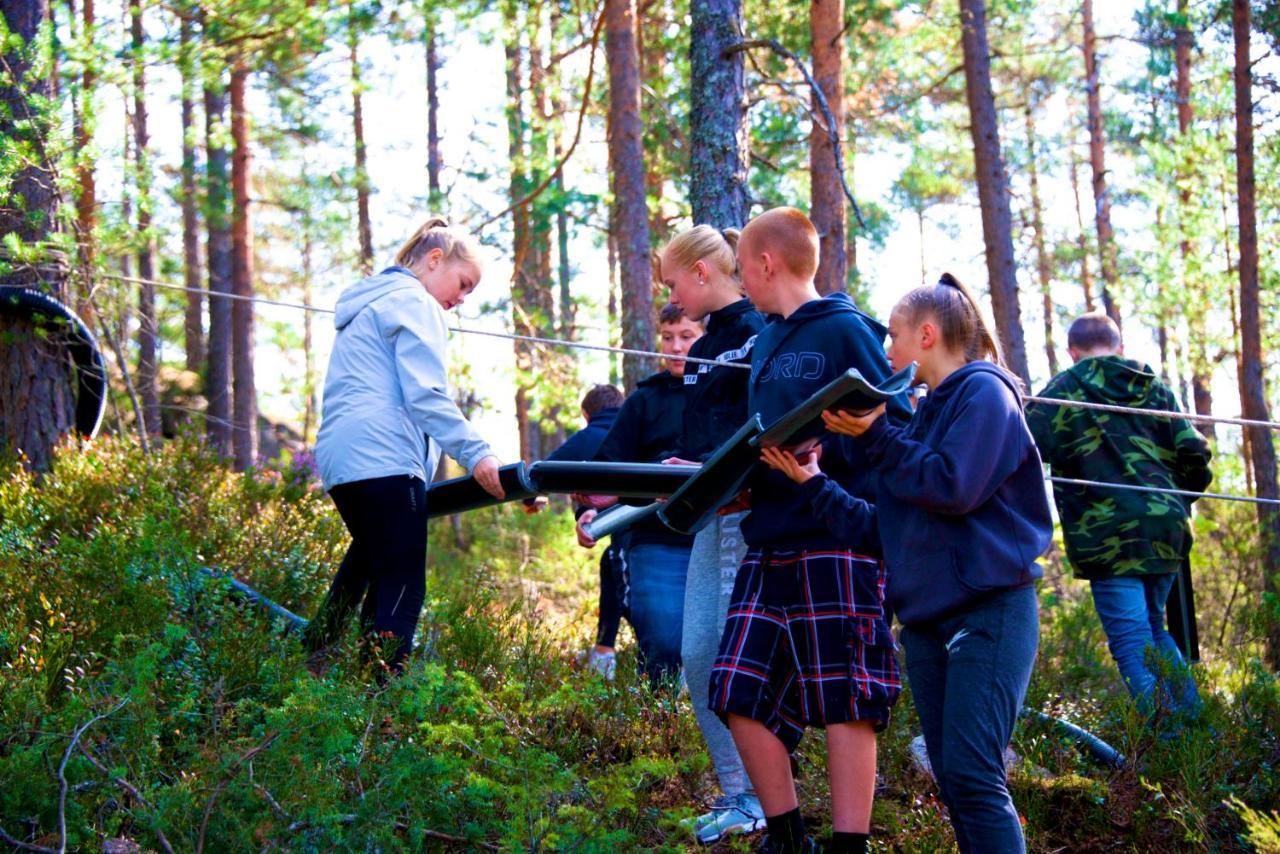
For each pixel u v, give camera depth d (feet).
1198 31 53.78
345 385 13.53
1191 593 17.37
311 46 27.94
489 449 13.01
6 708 10.30
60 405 23.79
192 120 57.77
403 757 9.65
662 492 12.30
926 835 11.60
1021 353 46.70
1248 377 43.98
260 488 23.30
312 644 14.05
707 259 13.48
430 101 65.87
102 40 24.25
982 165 47.55
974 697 9.41
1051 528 9.89
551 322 51.31
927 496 9.37
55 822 9.16
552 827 9.49
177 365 73.77
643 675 14.93
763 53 45.42
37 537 17.97
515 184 50.14
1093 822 12.71
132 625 12.74
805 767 13.47
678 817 10.08
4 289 22.80
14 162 21.83
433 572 21.16
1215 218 55.47
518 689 11.98
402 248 14.47
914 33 50.80
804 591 10.50
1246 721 14.92
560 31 44.09
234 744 9.99
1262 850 11.12
